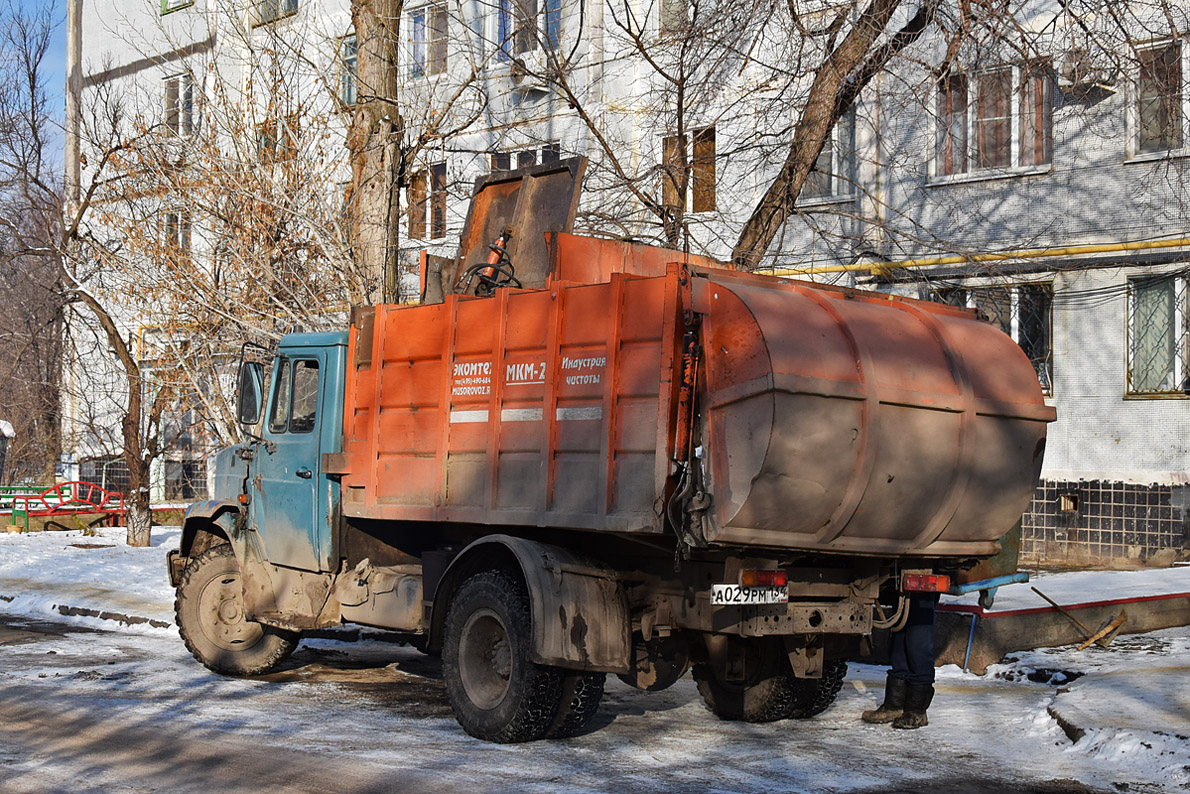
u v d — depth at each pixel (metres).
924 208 19.59
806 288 7.31
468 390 7.87
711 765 6.66
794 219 20.98
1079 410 18.38
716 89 15.45
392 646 11.81
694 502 6.29
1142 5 15.35
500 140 17.27
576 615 6.95
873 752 7.09
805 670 7.36
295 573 9.41
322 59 19.62
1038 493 18.59
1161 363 17.81
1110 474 17.98
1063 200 18.42
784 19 14.40
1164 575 13.91
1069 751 7.08
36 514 25.70
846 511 6.55
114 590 15.11
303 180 15.62
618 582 7.26
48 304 27.83
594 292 7.07
